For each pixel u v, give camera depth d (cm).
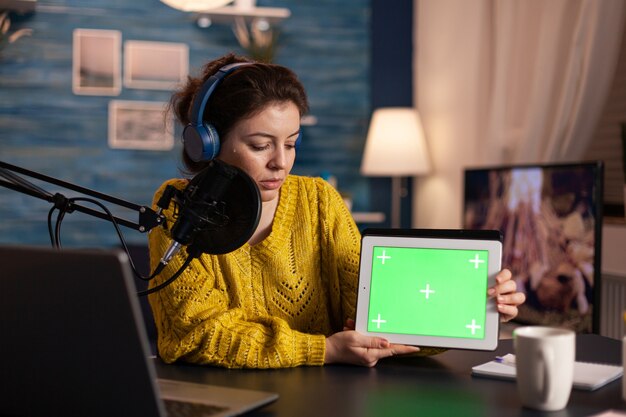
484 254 137
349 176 495
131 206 125
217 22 471
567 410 110
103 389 100
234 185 127
